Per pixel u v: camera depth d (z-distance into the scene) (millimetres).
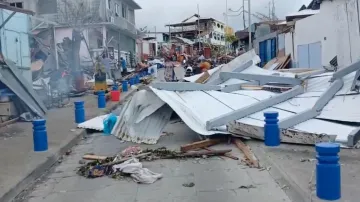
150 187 6578
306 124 9539
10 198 6309
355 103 9883
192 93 12383
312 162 7289
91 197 6266
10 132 11539
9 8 13445
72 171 7898
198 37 77938
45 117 14484
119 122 11133
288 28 27672
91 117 14641
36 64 22938
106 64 29094
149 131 10594
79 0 37656
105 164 7832
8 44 15797
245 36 47656
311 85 12609
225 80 16281
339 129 8938
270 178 6746
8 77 14008
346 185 5844
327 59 19656
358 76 10844
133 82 29344
